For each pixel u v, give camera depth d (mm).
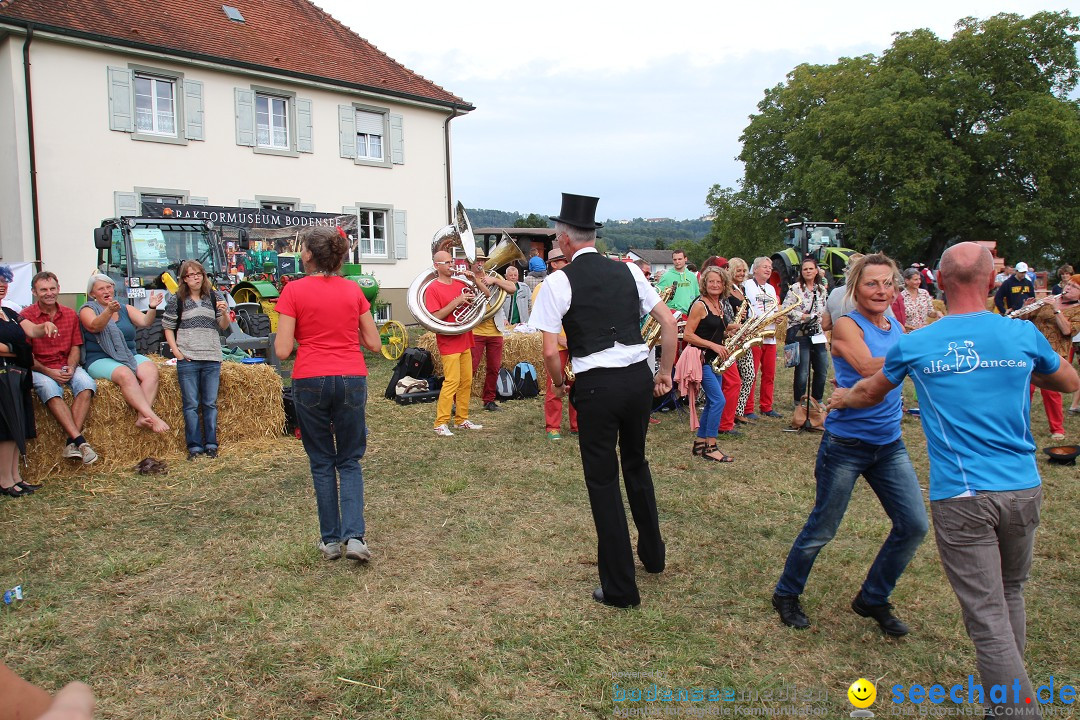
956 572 2391
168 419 6070
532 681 2818
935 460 2447
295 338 3855
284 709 2646
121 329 5988
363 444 3980
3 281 9008
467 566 3861
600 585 3627
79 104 15141
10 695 781
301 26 20531
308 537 4234
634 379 3355
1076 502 4848
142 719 2580
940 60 27219
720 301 6188
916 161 26312
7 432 4980
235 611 3365
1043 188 25906
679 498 4961
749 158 34250
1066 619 3291
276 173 18344
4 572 3791
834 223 18641
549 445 6406
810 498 4980
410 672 2869
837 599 3482
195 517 4629
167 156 16453
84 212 15297
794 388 7230
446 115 21891
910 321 7301
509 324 11852
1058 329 7445
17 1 14688
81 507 4824
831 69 32219
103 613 3354
